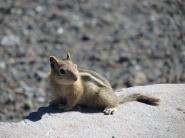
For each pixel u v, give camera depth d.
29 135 8.48
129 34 22.02
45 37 21.34
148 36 21.73
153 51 20.34
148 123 9.02
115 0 25.72
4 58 19.23
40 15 23.25
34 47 20.36
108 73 18.48
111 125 8.88
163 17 23.53
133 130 8.75
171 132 8.78
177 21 21.95
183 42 20.72
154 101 9.71
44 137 8.44
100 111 9.44
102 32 22.23
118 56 20.00
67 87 9.25
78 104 9.60
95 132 8.62
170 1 24.34
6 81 17.38
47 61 19.28
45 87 17.11
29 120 8.95
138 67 18.98
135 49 20.66
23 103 15.81
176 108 9.64
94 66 19.12
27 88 16.91
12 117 14.89
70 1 25.12
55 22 22.73
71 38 21.52
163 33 21.91
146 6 24.91
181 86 10.79
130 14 24.09
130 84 17.39
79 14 23.80
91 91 9.39
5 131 8.58
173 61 19.09
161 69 18.67
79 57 19.88
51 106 9.55
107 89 9.45
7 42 20.48
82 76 9.45
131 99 9.82
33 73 18.11
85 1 25.33
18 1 24.53
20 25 22.09
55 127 8.73
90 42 21.28
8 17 22.67
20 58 19.33
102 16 23.72
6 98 16.08
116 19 23.52
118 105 9.59
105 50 20.56
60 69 9.18
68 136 8.48
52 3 24.66
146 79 17.86
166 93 10.35
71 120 9.00
